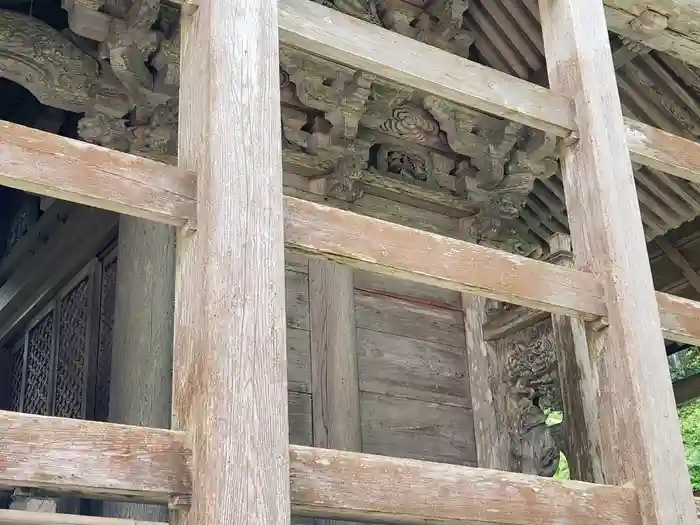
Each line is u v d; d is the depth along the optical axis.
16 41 6.05
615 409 4.20
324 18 4.07
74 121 7.96
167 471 2.90
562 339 6.94
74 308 8.16
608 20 5.76
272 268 3.33
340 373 6.77
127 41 6.00
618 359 4.24
